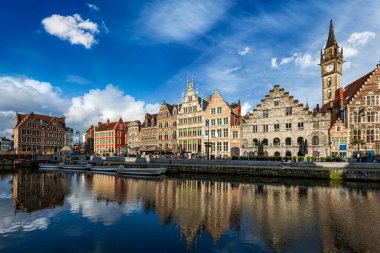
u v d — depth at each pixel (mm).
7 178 48250
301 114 56781
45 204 24906
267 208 22297
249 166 45156
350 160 43125
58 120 125500
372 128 49781
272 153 59250
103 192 31141
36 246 14789
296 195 27781
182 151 66938
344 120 54094
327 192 29266
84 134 130750
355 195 27391
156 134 85562
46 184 39062
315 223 17969
